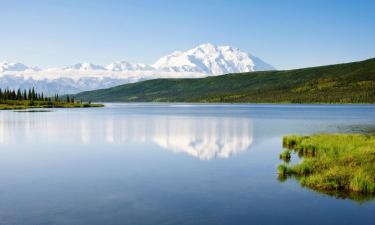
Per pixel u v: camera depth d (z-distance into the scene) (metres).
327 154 34.69
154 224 19.05
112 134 68.00
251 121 106.19
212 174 30.83
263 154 41.91
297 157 38.94
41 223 19.27
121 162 37.41
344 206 21.42
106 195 24.50
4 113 153.50
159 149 47.53
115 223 19.22
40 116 131.00
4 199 23.66
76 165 35.91
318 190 24.77
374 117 121.50
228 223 19.12
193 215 20.34
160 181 28.41
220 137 61.75
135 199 23.45
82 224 19.08
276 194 24.06
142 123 98.44
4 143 54.94
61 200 23.36
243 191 25.00
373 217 19.72
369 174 25.70
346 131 70.62
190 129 78.81
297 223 19.05
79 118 121.81
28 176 30.81
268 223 19.08
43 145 52.41
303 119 113.25
